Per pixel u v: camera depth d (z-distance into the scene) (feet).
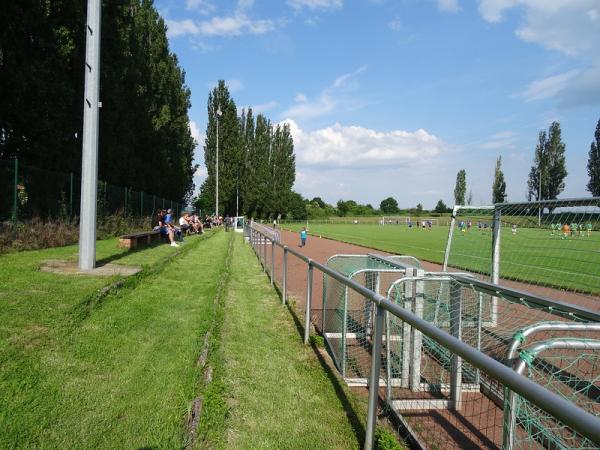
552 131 264.93
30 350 15.10
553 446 10.32
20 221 44.39
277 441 11.82
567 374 13.97
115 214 71.15
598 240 31.50
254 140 248.93
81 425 11.39
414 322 9.20
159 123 98.84
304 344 20.44
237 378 15.75
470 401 15.20
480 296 17.04
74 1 54.44
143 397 13.25
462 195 340.39
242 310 26.25
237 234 116.57
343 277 14.85
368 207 434.30
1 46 47.44
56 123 54.39
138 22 96.53
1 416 11.18
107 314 21.02
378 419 13.55
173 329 20.24
